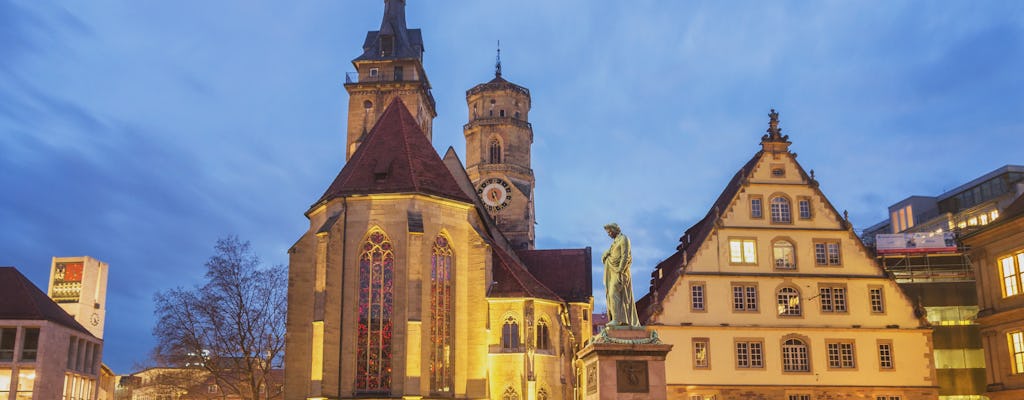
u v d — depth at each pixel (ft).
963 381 243.40
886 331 202.90
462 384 191.01
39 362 260.62
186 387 245.65
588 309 258.37
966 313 247.91
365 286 188.14
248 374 229.86
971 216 350.43
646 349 92.12
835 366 200.03
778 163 214.07
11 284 275.59
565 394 202.39
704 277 203.51
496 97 337.72
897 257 264.31
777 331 201.05
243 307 230.27
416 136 215.31
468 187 268.82
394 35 303.27
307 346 193.47
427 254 192.03
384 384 182.39
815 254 208.33
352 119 291.38
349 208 192.34
